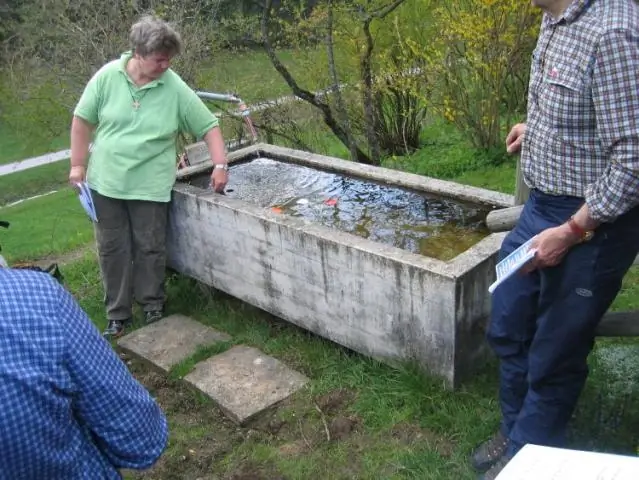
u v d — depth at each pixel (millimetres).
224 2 8492
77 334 1443
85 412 1494
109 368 1510
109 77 3760
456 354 2865
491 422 2764
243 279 3834
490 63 6977
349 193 4195
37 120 10938
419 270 2832
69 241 7164
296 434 2961
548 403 2303
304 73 7773
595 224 1942
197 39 7305
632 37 1799
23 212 13156
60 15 7543
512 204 3539
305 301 3467
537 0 1982
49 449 1401
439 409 2900
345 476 2680
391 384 3094
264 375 3354
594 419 2709
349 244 3104
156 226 3992
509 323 2424
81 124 3838
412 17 7480
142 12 7430
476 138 7828
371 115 7488
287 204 4098
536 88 2131
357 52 7055
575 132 1999
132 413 1553
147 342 3811
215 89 7723
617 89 1825
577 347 2203
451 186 3879
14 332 1349
